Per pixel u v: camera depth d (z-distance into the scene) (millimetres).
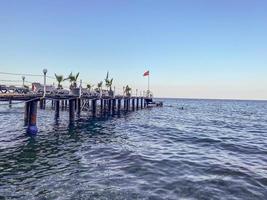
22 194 11195
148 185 12469
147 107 89688
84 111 53812
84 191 11617
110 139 24312
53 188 11898
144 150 19969
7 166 15070
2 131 26828
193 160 17344
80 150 19266
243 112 92938
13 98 21141
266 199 11117
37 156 17375
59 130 28469
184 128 36875
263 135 31953
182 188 12172
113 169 14789
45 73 23625
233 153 20281
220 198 11148
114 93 48250
